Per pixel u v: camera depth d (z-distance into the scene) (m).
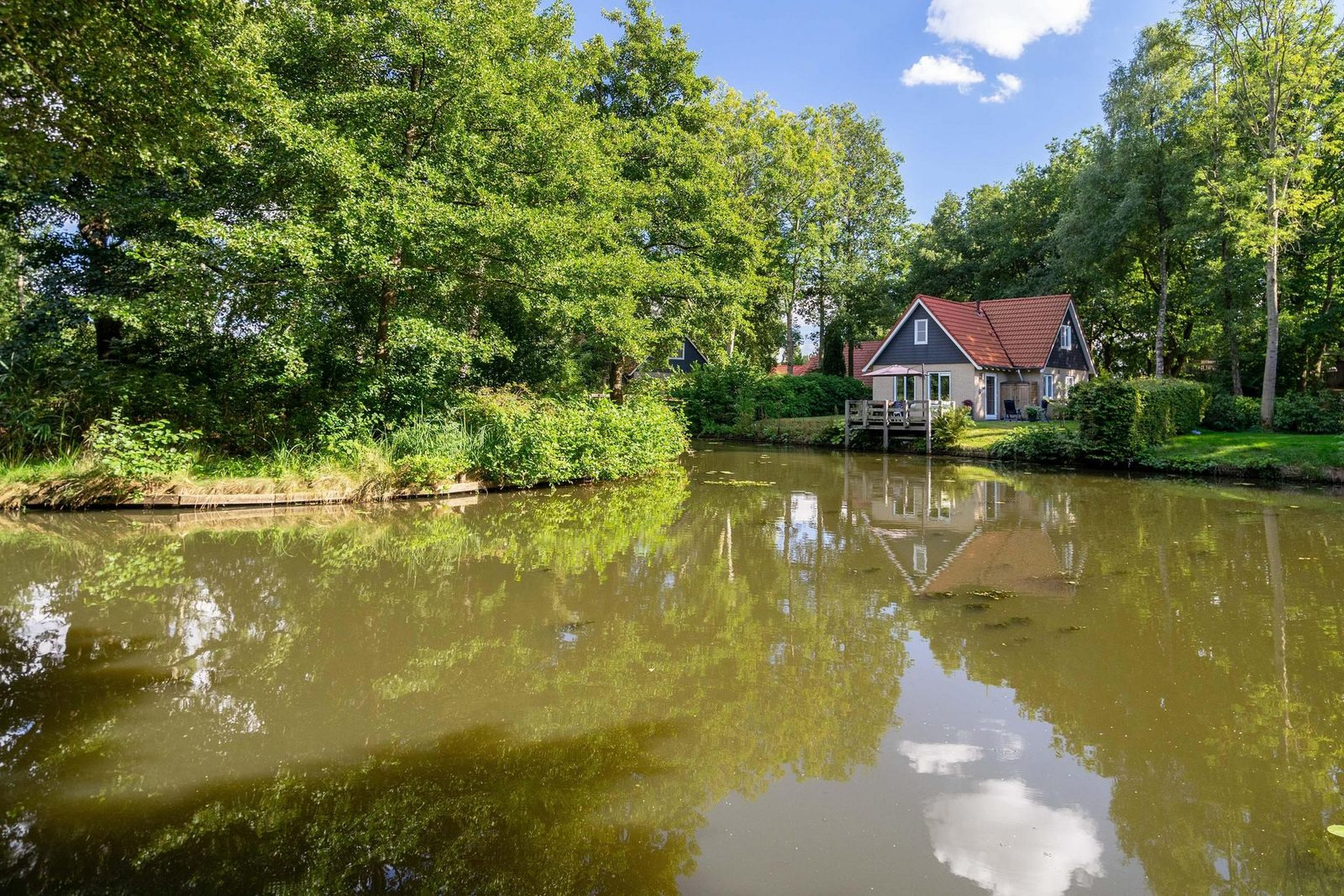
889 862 2.60
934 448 20.89
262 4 9.15
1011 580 6.67
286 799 2.94
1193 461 15.52
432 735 3.54
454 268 12.39
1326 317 22.55
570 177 14.10
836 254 34.09
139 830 2.70
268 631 5.09
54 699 3.91
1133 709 3.91
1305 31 18.16
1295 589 6.31
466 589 6.23
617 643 4.91
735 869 2.54
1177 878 2.53
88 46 5.52
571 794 3.01
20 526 8.88
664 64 21.16
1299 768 3.28
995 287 35.16
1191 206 21.88
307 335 10.84
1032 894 2.42
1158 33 23.28
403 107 11.72
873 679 4.33
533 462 12.33
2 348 11.00
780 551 7.97
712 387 29.06
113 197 10.53
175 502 9.91
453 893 2.37
